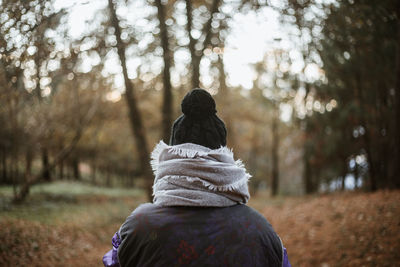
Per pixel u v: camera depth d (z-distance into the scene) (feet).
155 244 3.35
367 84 38.24
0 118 34.63
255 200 52.85
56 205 42.09
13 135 38.70
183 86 41.55
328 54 32.50
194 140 3.82
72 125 48.03
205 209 3.56
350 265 18.37
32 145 42.24
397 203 25.13
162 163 3.76
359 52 29.14
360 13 20.39
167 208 3.59
